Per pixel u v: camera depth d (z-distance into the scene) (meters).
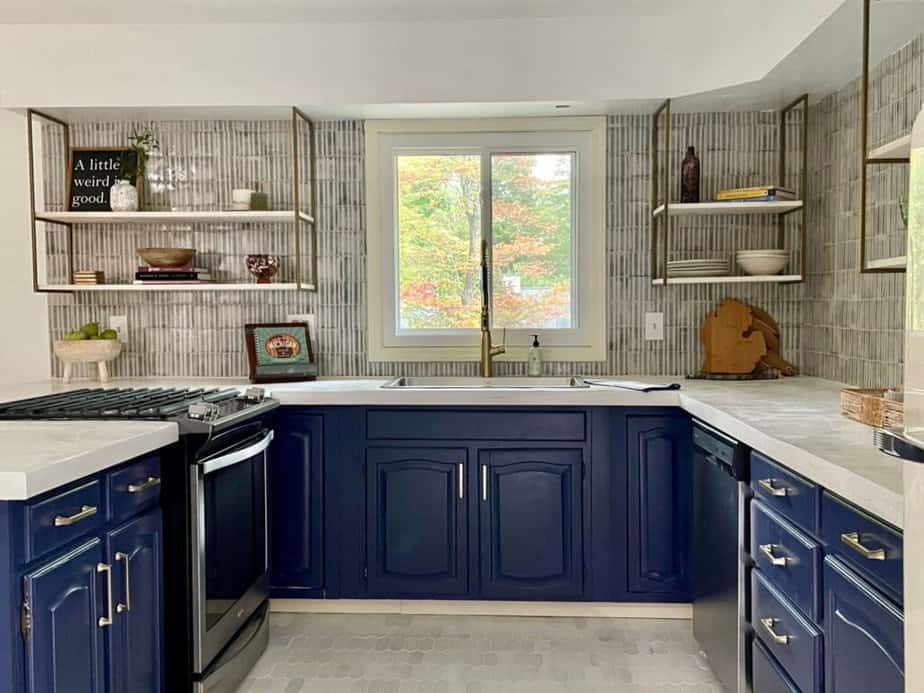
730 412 2.21
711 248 3.35
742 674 2.08
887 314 2.58
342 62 3.09
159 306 3.47
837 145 2.98
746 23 2.87
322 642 2.75
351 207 3.42
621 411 2.85
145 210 3.43
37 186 3.42
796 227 3.30
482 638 2.77
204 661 2.14
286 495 2.93
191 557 2.11
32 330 3.50
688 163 3.19
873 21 2.26
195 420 2.10
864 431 1.86
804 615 1.62
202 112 3.22
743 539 2.07
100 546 1.74
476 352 3.45
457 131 3.38
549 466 2.88
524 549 2.90
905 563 0.95
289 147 3.40
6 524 1.43
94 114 3.25
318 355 3.46
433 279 3.46
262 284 3.24
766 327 3.32
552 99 3.06
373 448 2.92
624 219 3.37
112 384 3.20
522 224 3.43
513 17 3.03
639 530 2.87
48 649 1.53
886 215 2.59
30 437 1.83
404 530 2.92
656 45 3.02
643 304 3.38
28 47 3.12
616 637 2.77
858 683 1.36
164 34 3.11
